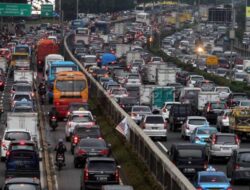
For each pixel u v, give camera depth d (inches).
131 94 5634.8
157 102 5108.3
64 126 4407.0
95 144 3107.8
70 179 2886.3
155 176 2630.4
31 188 2095.2
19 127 3602.4
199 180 2388.0
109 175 2559.1
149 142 2906.0
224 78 7317.9
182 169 2827.3
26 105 4532.5
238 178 2746.1
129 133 3496.6
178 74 7317.9
